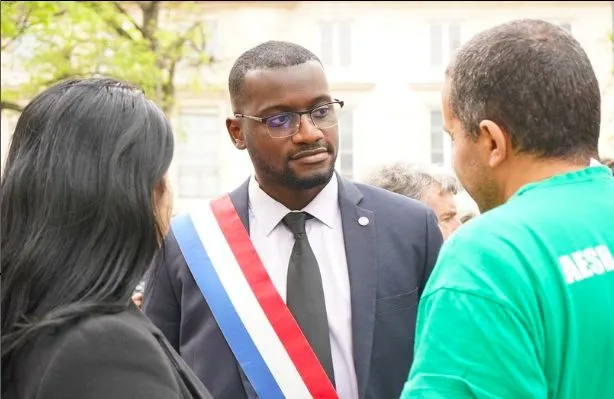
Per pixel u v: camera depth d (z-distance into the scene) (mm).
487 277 1252
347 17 17172
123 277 1356
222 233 2268
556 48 1363
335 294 2154
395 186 2953
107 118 1396
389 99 17094
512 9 17125
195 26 11898
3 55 12531
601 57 16844
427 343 1279
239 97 2180
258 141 2141
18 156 1417
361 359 2074
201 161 17297
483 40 1416
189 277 2254
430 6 17125
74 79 1489
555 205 1322
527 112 1354
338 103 2162
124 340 1249
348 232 2188
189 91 16859
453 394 1225
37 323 1269
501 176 1422
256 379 2123
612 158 2822
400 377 2109
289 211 2227
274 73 2107
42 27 9672
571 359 1245
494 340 1216
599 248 1297
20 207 1386
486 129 1396
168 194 1546
